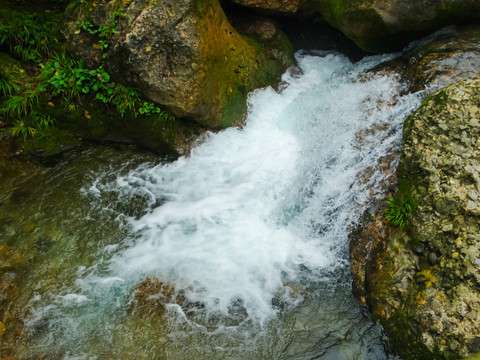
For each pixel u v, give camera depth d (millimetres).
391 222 3770
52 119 4832
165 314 3641
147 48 4535
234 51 5391
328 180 4562
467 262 3211
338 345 3445
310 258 4113
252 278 3939
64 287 3773
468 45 4758
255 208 4531
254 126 5418
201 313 3672
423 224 3561
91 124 4969
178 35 4578
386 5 5133
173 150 5059
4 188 4379
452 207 3484
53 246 4051
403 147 4016
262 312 3705
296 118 5438
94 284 3822
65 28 4824
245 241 4223
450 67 4586
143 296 3756
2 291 3633
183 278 3904
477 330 2947
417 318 3211
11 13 5188
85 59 4758
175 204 4609
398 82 4938
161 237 4254
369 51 5902
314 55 6730
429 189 3664
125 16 4559
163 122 4984
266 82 5809
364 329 3535
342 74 5883
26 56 4828
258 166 4957
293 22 6676
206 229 4324
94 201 4539
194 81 4785
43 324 3504
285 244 4230
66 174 4738
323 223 4309
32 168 4637
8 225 4113
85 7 4773
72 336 3451
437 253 3398
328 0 5887
